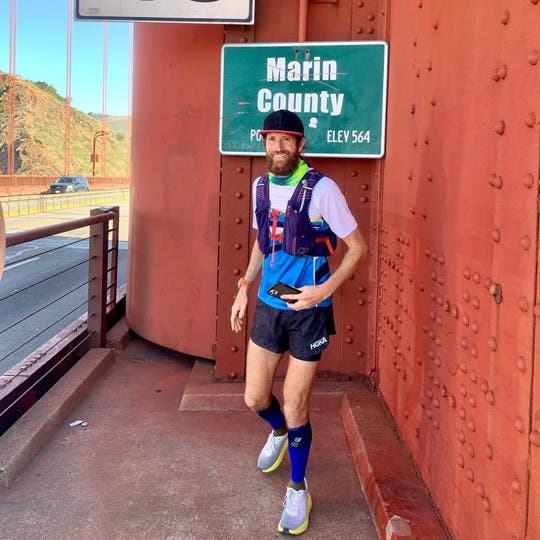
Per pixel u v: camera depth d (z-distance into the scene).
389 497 2.37
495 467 1.63
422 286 2.47
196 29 4.14
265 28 3.63
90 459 2.98
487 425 1.70
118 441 3.19
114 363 4.50
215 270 4.23
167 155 4.45
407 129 2.80
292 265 2.31
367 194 3.63
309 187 2.22
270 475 2.85
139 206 4.80
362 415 3.21
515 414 1.50
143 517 2.48
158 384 4.09
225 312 3.80
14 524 2.41
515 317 1.50
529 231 1.43
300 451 2.40
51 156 97.88
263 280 2.44
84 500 2.60
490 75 1.71
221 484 2.76
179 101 4.30
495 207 1.65
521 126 1.48
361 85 3.46
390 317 3.15
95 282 4.55
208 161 4.20
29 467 2.88
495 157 1.66
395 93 3.16
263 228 2.33
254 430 3.35
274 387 3.72
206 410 3.62
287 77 3.54
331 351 3.77
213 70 4.11
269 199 2.30
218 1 3.53
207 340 4.28
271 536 2.36
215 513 2.52
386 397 3.27
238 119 3.62
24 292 9.17
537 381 1.38
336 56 3.48
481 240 1.76
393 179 3.11
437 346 2.24
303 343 2.34
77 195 44.84
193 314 4.35
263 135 2.28
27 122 99.12
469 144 1.89
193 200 4.30
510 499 1.53
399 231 2.93
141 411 3.61
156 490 2.70
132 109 4.95
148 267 4.71
